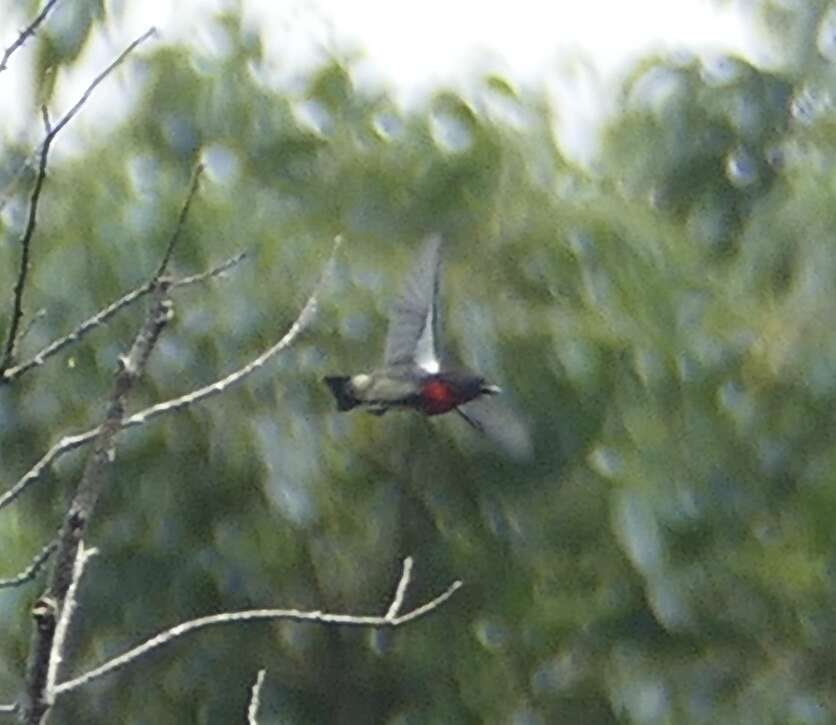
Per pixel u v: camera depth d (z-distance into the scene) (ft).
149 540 45.55
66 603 20.49
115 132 47.47
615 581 46.73
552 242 47.06
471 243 47.32
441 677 47.14
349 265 45.75
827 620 47.06
